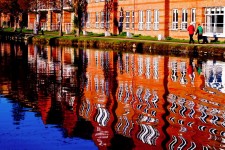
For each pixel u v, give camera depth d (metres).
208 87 20.03
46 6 82.94
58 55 38.91
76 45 53.00
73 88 19.97
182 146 10.95
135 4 61.28
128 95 18.08
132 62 31.86
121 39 51.59
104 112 14.73
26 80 22.62
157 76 24.09
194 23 49.59
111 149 10.67
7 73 25.70
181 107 15.53
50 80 22.69
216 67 27.73
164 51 41.28
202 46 37.59
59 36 62.12
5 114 14.28
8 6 79.88
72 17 81.50
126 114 14.41
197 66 28.44
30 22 94.44
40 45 53.91
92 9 73.44
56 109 15.16
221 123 13.16
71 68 28.53
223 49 35.72
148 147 10.84
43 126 12.70
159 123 13.18
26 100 16.88
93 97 17.64
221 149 10.71
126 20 63.97
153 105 15.93
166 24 54.56
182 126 12.82
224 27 45.56
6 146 10.87
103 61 33.00
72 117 13.93
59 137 11.60
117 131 12.21
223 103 16.19
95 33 71.06
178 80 22.41
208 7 47.53
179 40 49.16
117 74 25.22
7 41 63.78
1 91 19.03
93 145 10.95
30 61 33.47
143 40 49.66
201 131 12.27
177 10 52.72
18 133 11.95
